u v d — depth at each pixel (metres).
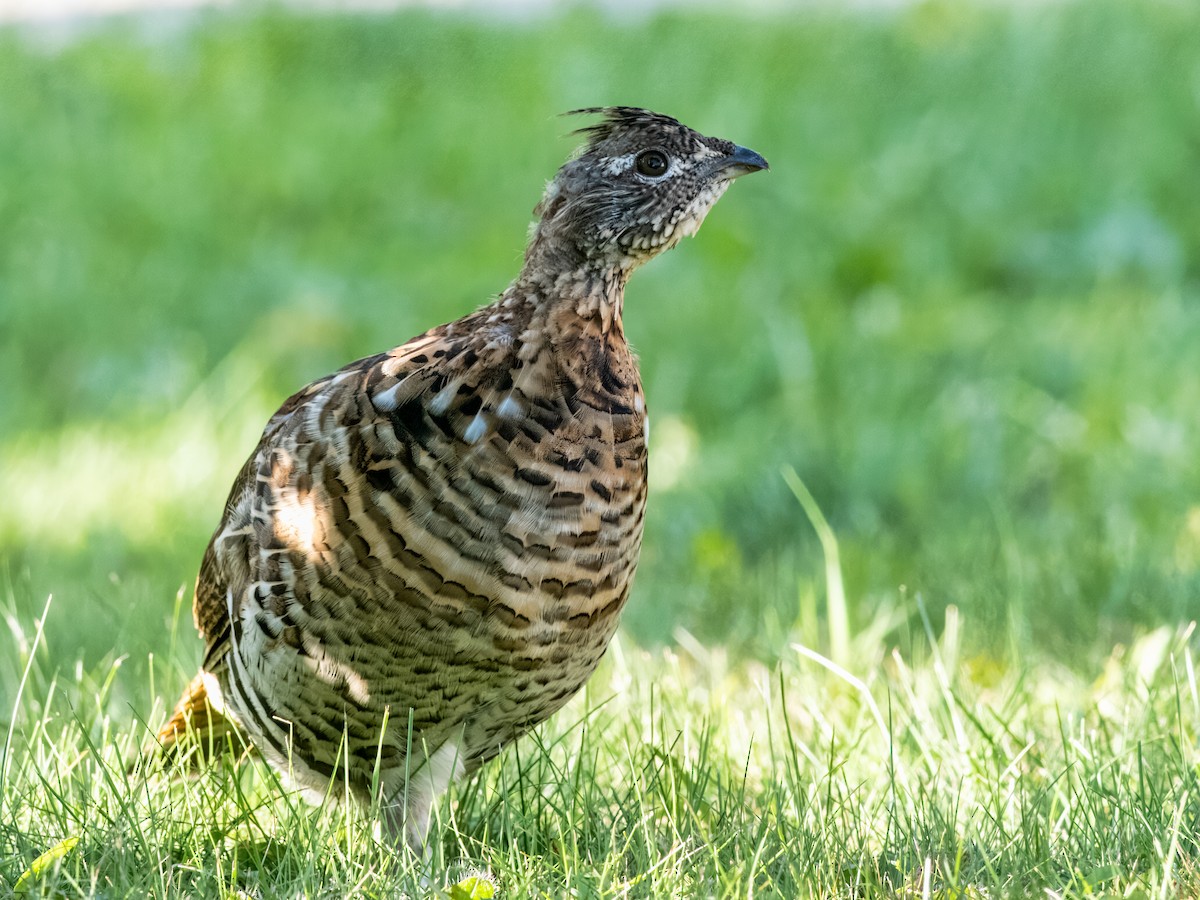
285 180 24.47
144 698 10.27
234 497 8.55
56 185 24.19
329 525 7.69
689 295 20.05
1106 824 8.14
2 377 19.22
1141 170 22.98
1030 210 22.31
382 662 7.84
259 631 8.02
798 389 17.12
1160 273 20.81
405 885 7.80
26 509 15.38
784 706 8.62
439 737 8.27
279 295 20.81
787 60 26.75
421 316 20.23
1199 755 8.95
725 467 15.45
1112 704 10.09
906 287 20.66
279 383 18.73
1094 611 11.74
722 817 8.42
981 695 10.27
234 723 8.91
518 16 29.80
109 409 18.44
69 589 13.02
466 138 25.56
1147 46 26.19
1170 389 16.33
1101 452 14.99
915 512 14.16
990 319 19.27
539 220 8.55
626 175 8.41
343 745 8.19
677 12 28.44
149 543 14.57
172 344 19.78
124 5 32.16
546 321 8.09
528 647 7.89
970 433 15.48
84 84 27.33
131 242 22.98
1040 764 8.96
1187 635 9.88
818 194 22.45
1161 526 13.46
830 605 10.70
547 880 7.83
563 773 8.86
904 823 8.38
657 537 14.39
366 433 7.70
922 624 11.86
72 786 8.68
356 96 26.94
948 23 27.38
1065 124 24.36
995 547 12.95
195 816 8.44
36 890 7.55
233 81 27.31
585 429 7.89
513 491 7.69
